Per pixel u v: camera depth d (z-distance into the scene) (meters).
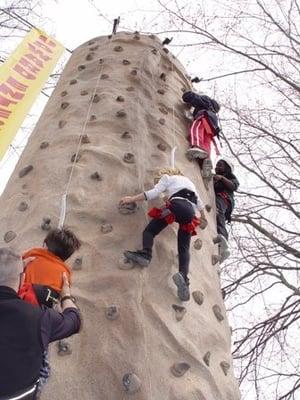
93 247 4.74
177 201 4.70
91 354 3.95
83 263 4.61
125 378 3.81
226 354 4.66
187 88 8.04
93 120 6.20
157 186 4.80
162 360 4.09
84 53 7.84
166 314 4.45
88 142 5.84
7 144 5.47
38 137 6.34
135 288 4.42
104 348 3.98
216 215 6.57
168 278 4.73
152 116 6.52
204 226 5.66
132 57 7.50
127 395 3.76
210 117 6.98
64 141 5.92
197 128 6.79
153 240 4.77
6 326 2.61
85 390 3.76
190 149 6.40
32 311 2.74
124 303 4.28
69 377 3.79
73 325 2.95
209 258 5.49
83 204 5.11
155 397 3.83
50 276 3.47
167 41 8.54
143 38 8.14
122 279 4.46
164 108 6.85
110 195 5.23
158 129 6.38
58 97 7.00
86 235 4.86
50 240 3.75
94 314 4.20
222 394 4.23
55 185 5.33
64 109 6.56
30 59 6.54
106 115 6.25
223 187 6.93
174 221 4.75
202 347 4.46
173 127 6.63
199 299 4.83
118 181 5.38
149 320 4.30
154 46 8.06
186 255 4.69
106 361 3.90
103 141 5.86
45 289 3.36
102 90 6.68
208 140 6.85
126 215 5.06
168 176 4.88
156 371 3.99
